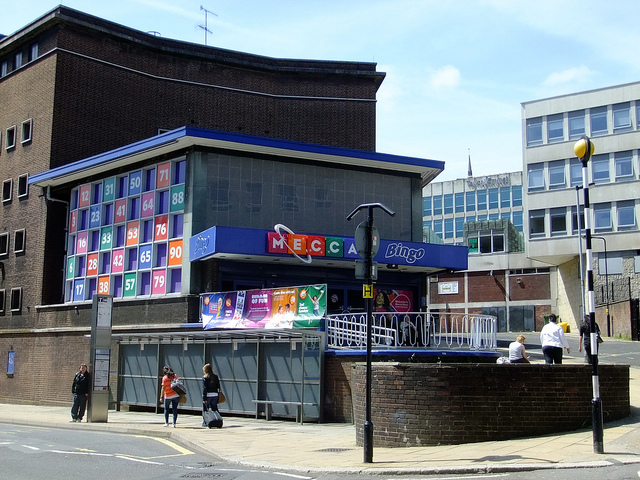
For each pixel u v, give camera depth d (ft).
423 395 45.16
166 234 91.30
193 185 87.25
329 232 91.97
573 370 46.75
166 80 123.65
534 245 189.26
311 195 91.97
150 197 94.99
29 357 111.45
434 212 298.76
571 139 188.85
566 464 35.65
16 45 123.13
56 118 112.27
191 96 125.08
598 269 178.19
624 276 175.01
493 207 285.23
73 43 115.65
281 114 129.49
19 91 121.19
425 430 44.83
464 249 90.17
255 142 87.97
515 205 280.92
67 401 102.78
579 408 46.55
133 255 96.89
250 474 37.40
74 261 106.93
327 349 68.03
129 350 89.10
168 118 122.93
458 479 33.86
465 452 40.81
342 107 132.05
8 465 40.96
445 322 68.95
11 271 117.08
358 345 67.51
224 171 88.74
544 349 56.65
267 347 71.92
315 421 66.23
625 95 183.21
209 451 46.70
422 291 94.02
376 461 40.22
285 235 81.66
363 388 48.32
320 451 45.88
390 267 89.40
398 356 65.31
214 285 83.92
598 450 38.42
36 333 110.22
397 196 96.32
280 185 90.79
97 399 72.28
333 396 66.39
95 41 117.80
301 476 36.63
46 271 109.91
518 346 57.82
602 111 185.88
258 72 129.70
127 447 51.16
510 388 45.29
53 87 112.88
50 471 38.52
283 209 90.43
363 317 68.33
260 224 89.15
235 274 85.25
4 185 121.60
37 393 108.58
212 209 87.61
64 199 112.37
